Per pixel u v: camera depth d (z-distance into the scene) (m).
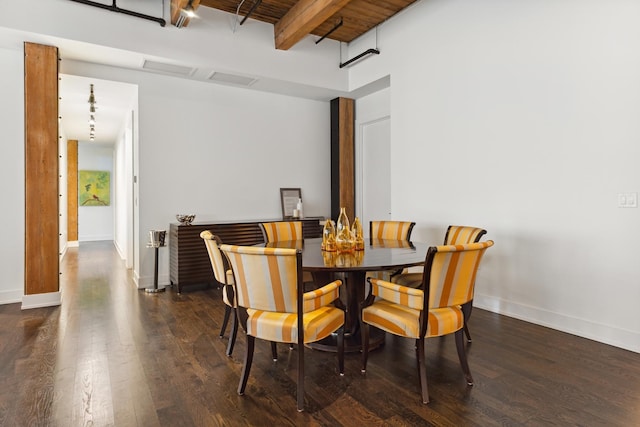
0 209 3.79
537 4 3.15
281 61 4.82
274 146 5.45
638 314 2.61
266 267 1.94
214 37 4.34
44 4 3.45
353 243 2.80
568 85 2.95
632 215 2.62
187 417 1.86
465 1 3.75
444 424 1.79
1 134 3.78
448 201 3.99
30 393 2.07
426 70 4.21
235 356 2.57
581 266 2.91
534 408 1.92
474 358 2.52
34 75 3.61
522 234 3.30
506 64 3.39
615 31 2.68
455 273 2.04
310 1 3.96
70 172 8.95
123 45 3.82
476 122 3.67
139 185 4.50
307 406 1.96
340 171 5.73
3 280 3.80
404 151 4.53
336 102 5.75
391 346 2.76
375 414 1.88
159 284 4.62
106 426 1.78
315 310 2.21
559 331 3.02
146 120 4.52
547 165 3.11
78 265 6.11
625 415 1.86
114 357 2.54
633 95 2.60
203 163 4.89
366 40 5.05
